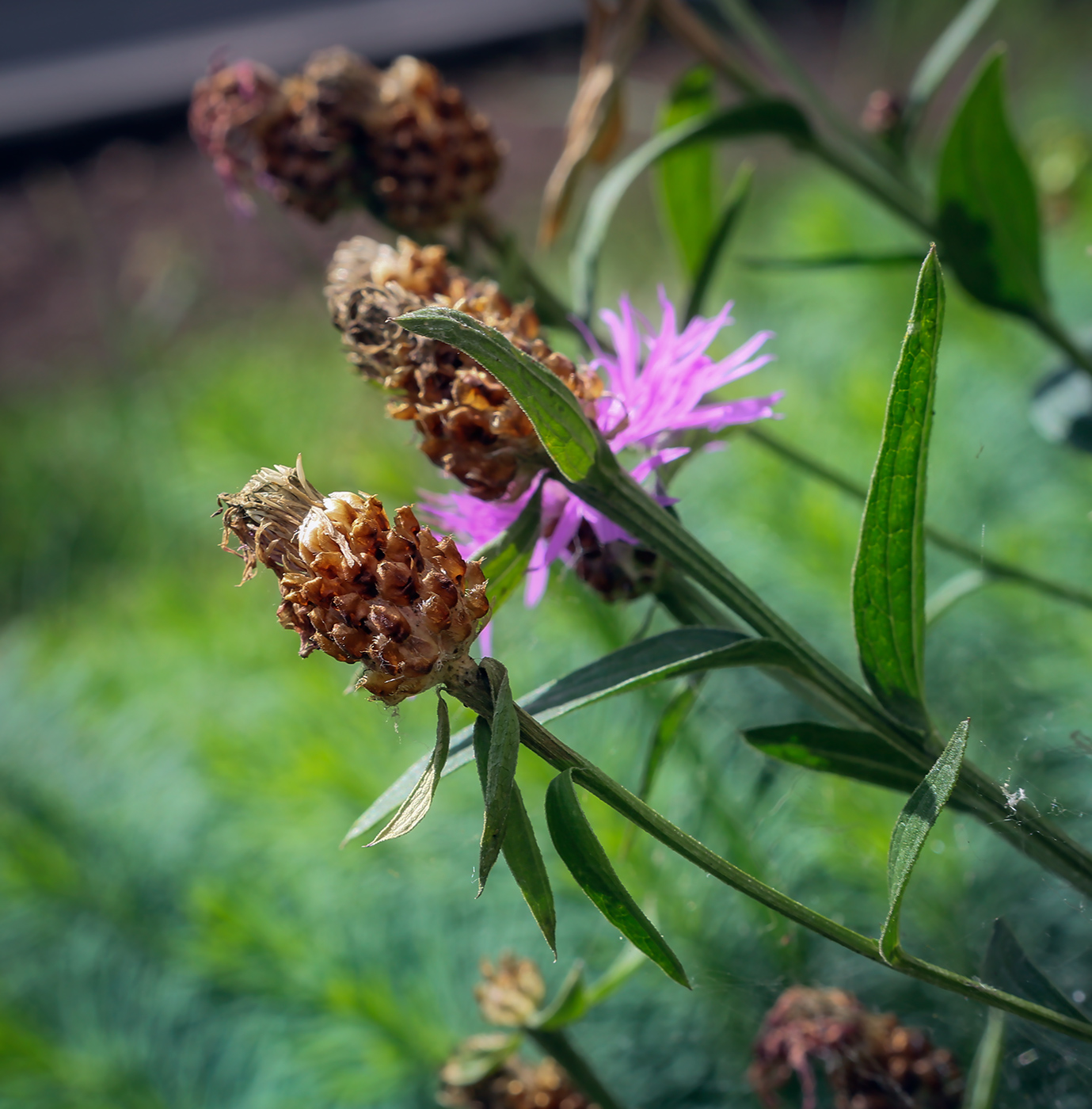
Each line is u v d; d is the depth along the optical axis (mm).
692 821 249
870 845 234
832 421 347
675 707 188
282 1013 272
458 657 150
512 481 169
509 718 147
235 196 254
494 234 245
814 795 247
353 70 236
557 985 264
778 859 246
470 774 285
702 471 353
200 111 246
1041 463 338
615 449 172
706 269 244
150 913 309
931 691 278
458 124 236
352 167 240
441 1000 261
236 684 359
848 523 300
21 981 317
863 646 167
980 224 251
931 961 238
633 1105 251
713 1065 250
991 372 362
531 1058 247
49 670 420
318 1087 260
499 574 169
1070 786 234
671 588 185
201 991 298
